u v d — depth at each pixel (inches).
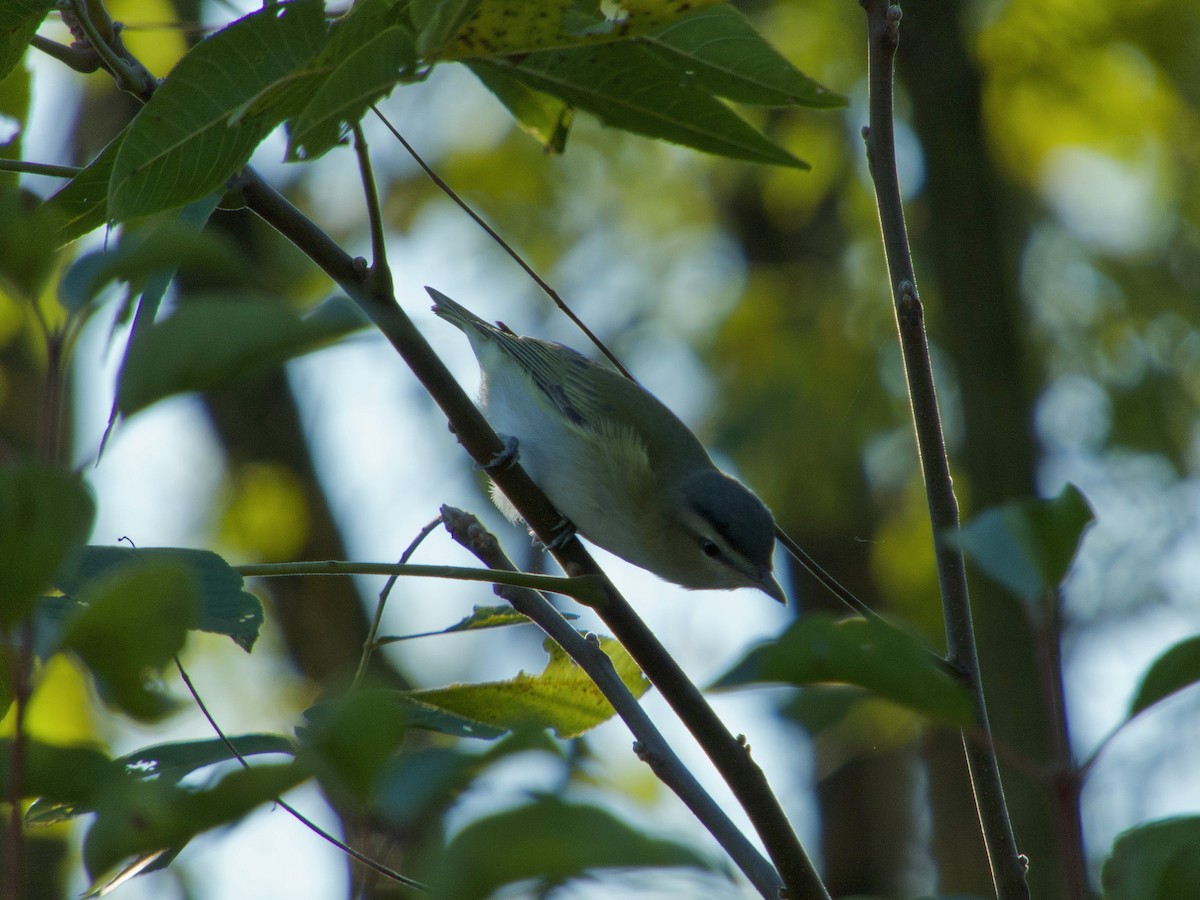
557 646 233.9
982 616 611.2
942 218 665.0
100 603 101.6
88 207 209.8
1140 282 699.4
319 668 762.8
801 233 804.6
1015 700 587.2
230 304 108.3
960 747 650.2
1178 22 669.9
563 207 784.3
